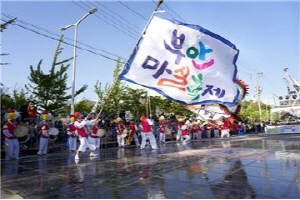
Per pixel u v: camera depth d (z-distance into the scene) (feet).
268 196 19.20
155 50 27.55
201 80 28.02
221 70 28.71
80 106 94.99
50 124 53.57
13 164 34.78
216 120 94.07
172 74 27.50
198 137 85.61
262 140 72.02
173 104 113.50
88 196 19.80
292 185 22.13
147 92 97.45
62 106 74.95
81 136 38.19
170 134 75.46
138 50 27.40
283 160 34.65
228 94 28.68
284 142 63.05
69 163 35.09
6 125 39.83
